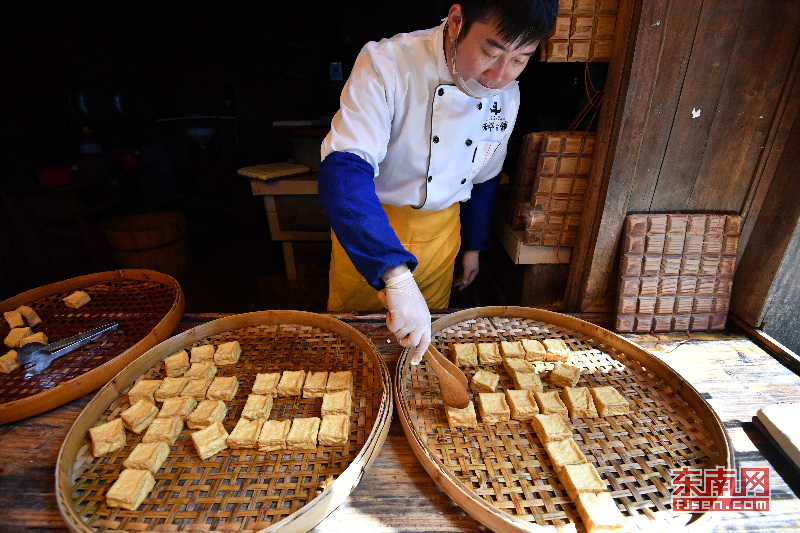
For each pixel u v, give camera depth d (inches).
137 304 81.9
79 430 51.8
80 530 40.1
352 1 247.6
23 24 187.3
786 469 49.8
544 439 51.5
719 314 76.5
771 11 61.8
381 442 51.3
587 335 72.4
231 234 263.9
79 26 215.3
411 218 88.7
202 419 54.4
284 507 44.3
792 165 66.7
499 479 47.3
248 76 266.8
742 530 43.0
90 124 221.8
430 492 47.5
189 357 67.3
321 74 291.1
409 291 55.5
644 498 45.1
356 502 46.3
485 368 66.4
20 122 190.1
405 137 72.9
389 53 65.3
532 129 141.9
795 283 72.0
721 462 47.5
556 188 82.5
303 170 181.9
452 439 52.5
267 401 57.4
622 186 73.3
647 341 74.8
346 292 103.7
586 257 82.4
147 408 56.7
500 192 137.9
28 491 48.0
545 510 43.9
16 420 57.0
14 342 69.7
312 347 69.7
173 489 46.6
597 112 85.8
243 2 238.7
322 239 181.8
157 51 262.1
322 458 50.3
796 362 66.3
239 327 75.0
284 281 193.3
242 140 283.9
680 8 61.2
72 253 207.5
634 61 64.2
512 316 78.4
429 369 64.7
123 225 207.2
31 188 180.7
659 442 51.9
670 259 74.7
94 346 69.3
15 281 194.7
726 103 67.5
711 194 74.5
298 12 255.4
